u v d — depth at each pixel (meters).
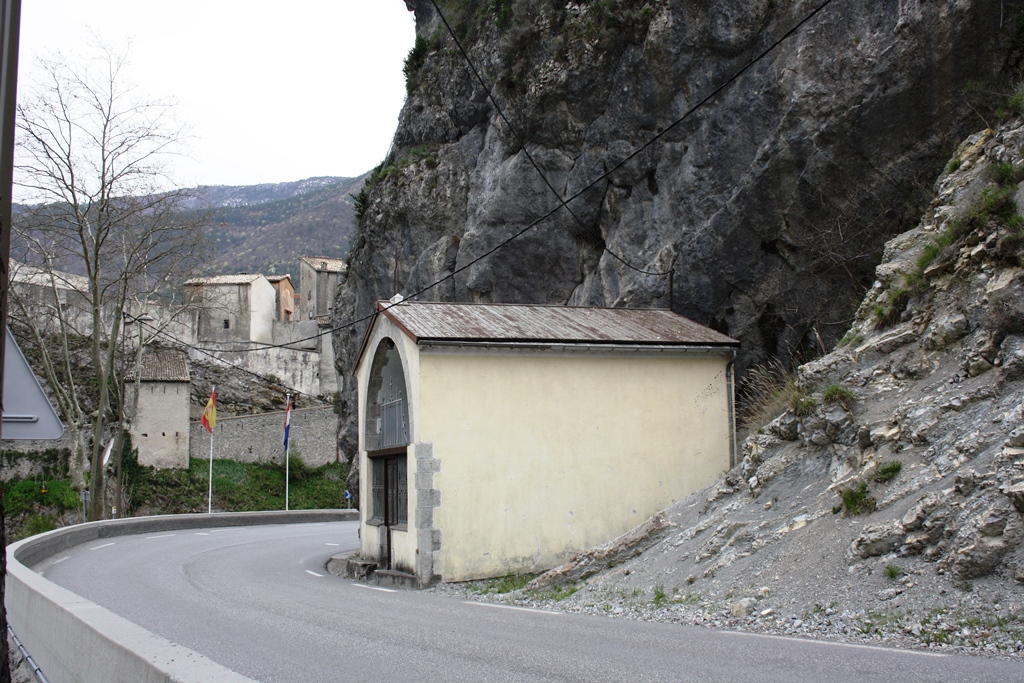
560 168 21.62
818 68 16.12
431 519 14.59
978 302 11.29
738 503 12.19
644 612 9.95
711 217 17.94
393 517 17.08
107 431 49.00
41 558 18.69
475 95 25.27
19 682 7.77
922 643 6.98
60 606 6.93
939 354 11.55
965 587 7.77
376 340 17.70
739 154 17.42
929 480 9.44
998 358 10.30
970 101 14.70
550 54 20.92
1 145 4.71
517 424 15.41
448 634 8.54
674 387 16.61
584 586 12.27
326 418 55.25
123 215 27.78
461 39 25.88
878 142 15.70
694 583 10.61
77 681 6.08
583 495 15.61
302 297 68.12
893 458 10.36
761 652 6.89
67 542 21.89
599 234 21.28
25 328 38.22
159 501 48.72
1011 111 13.43
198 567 17.61
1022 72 14.20
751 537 10.94
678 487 16.22
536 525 15.23
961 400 10.25
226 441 53.19
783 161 16.61
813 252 16.83
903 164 15.59
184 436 51.47
